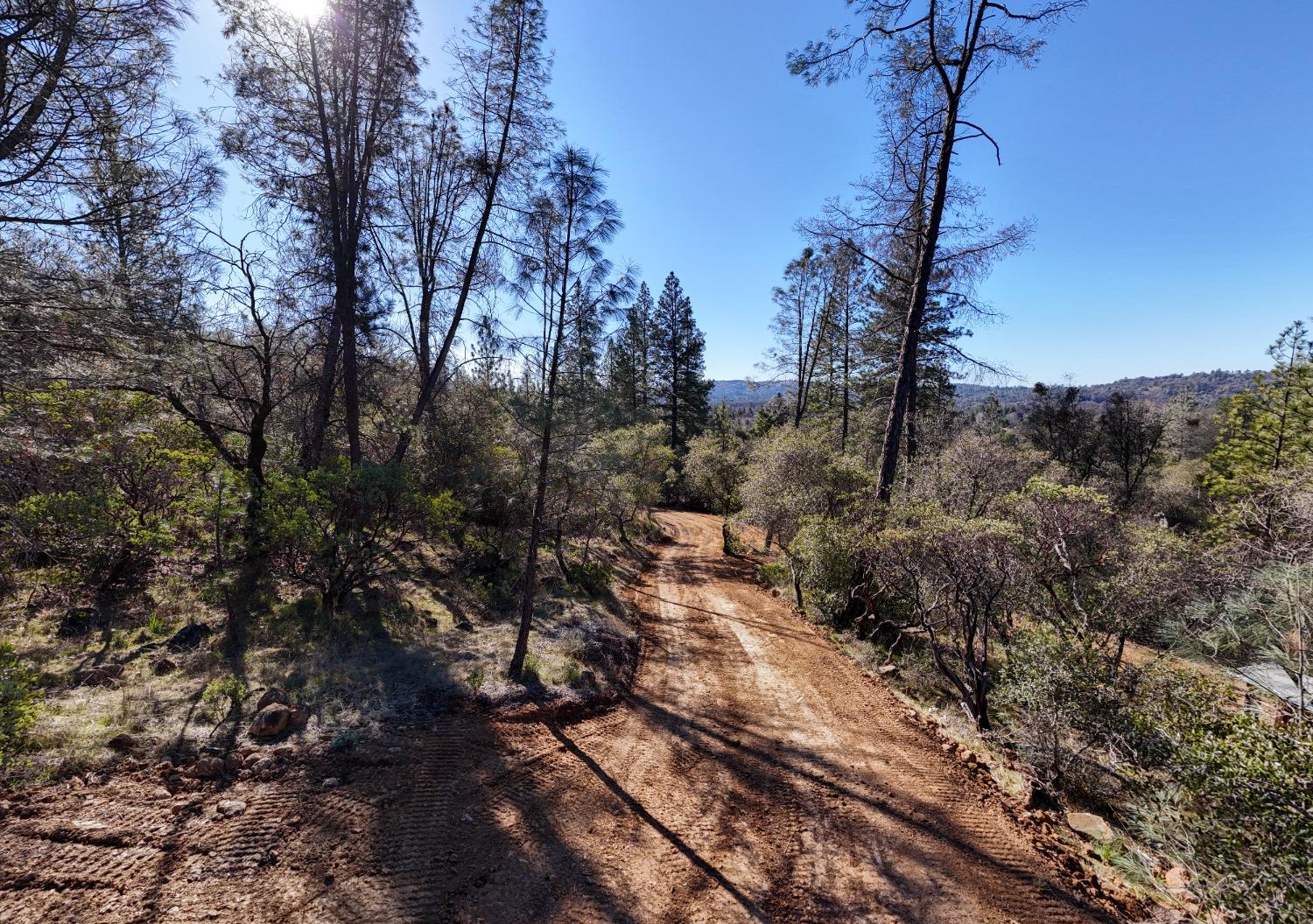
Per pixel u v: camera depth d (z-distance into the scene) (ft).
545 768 18.26
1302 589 13.14
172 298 25.04
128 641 21.62
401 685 21.86
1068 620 23.36
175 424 30.78
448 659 24.98
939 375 95.50
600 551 61.31
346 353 39.86
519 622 32.48
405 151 49.11
